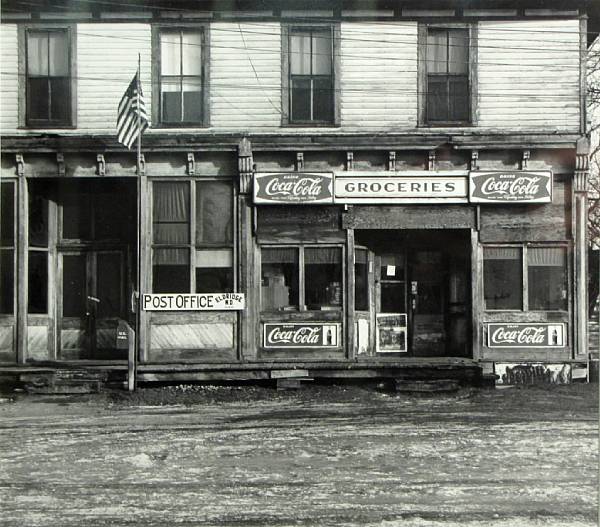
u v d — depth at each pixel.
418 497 8.02
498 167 16.22
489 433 11.25
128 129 14.89
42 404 14.26
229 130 16.36
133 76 16.44
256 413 13.16
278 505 7.76
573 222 16.14
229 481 8.70
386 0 16.28
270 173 16.05
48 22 16.42
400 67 16.42
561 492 8.20
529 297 16.30
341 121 16.39
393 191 16.03
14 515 7.45
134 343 15.45
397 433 11.27
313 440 10.83
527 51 16.39
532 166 16.16
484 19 16.38
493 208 16.25
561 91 16.31
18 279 16.41
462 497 8.02
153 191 16.34
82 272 17.56
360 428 11.68
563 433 11.23
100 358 17.41
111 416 12.95
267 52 16.45
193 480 8.75
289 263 16.27
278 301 16.25
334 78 16.39
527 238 16.20
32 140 16.02
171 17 16.41
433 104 16.48
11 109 16.44
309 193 16.02
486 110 16.38
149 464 9.51
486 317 16.27
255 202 16.02
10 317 16.42
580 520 7.22
